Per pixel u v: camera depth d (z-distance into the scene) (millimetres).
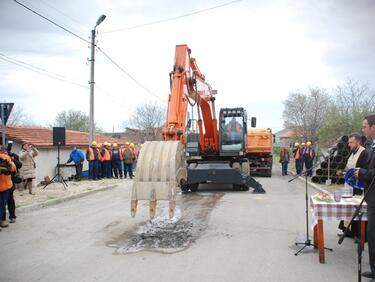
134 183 7648
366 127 5660
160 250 7070
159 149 7953
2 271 6012
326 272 5789
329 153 17125
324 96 46312
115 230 8711
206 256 6652
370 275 5523
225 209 11328
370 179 5383
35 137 19625
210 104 16406
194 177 15094
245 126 17453
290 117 50000
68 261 6469
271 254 6723
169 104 10281
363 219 6016
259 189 15172
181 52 10938
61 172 20047
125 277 5680
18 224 9422
